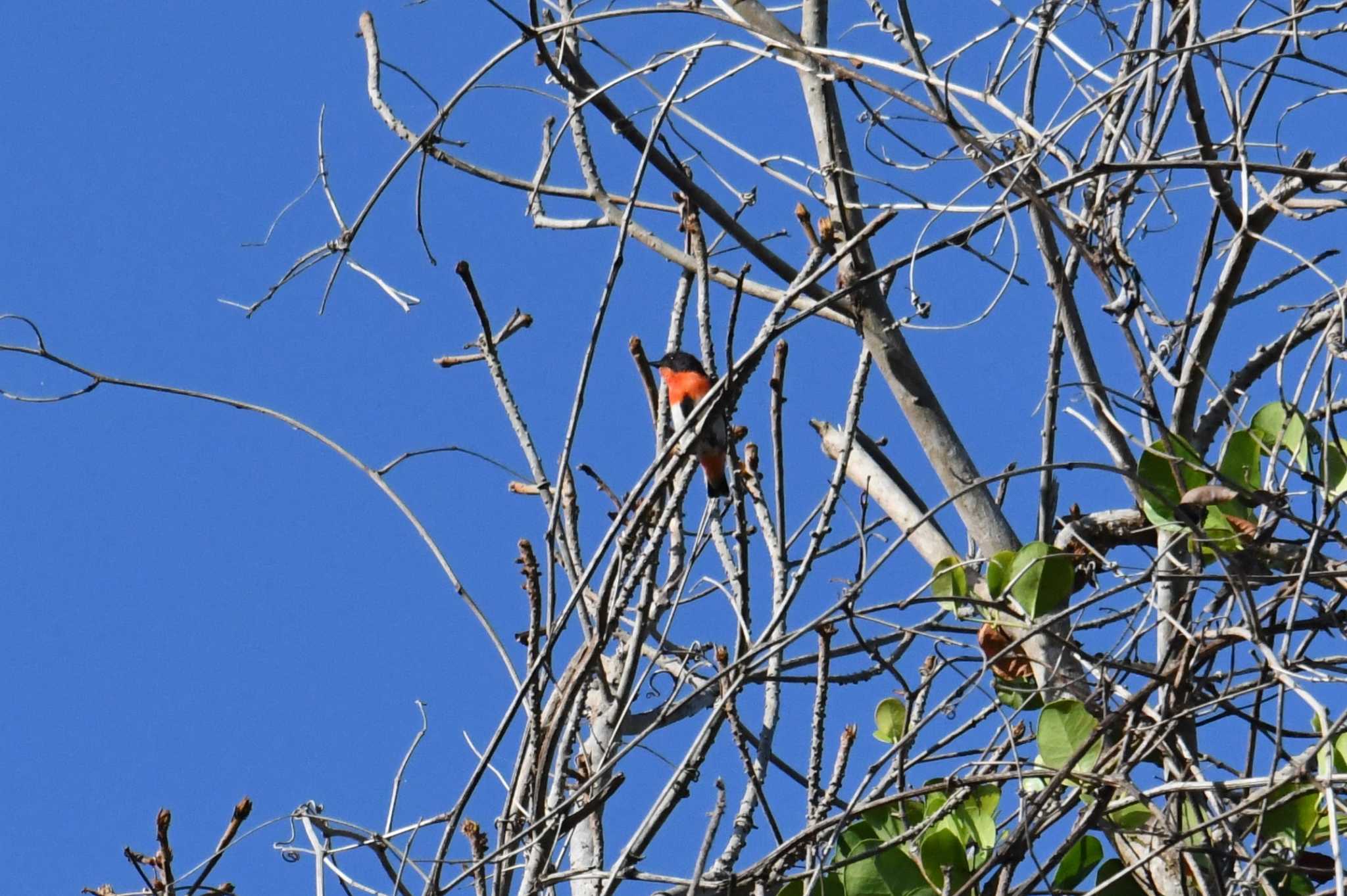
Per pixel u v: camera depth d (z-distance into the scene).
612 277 8.17
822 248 8.61
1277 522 8.54
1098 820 8.27
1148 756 8.53
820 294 11.11
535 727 8.27
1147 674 8.38
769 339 7.93
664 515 8.55
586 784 7.98
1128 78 8.31
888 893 8.80
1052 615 8.86
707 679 9.06
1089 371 10.05
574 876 8.15
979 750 8.40
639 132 10.52
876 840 8.97
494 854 7.84
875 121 10.37
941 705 8.01
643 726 10.05
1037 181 9.91
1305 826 8.41
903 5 8.31
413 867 8.40
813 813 8.42
